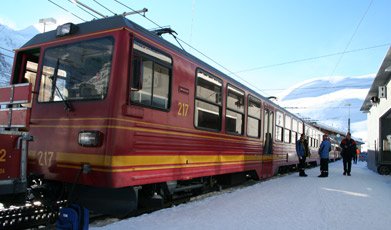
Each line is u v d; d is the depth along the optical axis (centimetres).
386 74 1666
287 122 1535
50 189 593
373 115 2134
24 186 459
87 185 570
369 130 2411
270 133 1273
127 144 550
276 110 1348
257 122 1134
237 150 959
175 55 679
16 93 493
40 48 651
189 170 719
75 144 559
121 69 545
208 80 801
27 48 668
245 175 1105
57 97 605
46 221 572
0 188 431
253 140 1084
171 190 683
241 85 995
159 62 630
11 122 494
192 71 734
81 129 559
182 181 761
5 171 437
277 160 1366
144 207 668
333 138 3759
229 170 906
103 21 586
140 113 575
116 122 533
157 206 653
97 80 562
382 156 1767
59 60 620
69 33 611
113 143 527
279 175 1549
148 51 604
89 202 571
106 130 532
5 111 505
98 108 546
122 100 543
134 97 571
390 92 1571
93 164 535
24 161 459
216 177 966
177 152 678
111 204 564
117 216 618
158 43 631
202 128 770
